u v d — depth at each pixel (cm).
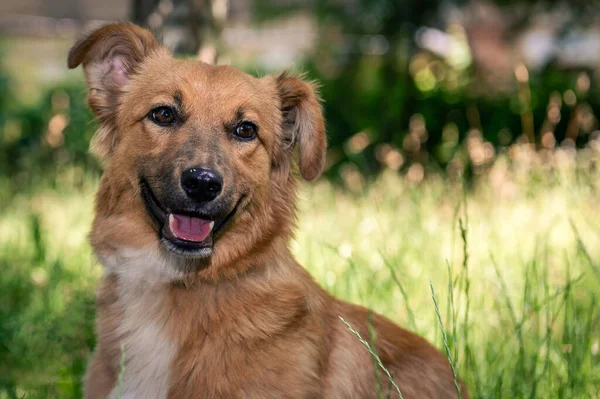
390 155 223
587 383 114
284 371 104
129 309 107
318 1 327
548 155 205
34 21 479
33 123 288
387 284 138
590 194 177
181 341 105
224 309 105
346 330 111
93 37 112
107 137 113
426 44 333
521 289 138
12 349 131
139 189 108
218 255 107
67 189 216
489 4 347
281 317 106
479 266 149
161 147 108
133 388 106
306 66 333
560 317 133
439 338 126
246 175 109
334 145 309
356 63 324
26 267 154
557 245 161
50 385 121
